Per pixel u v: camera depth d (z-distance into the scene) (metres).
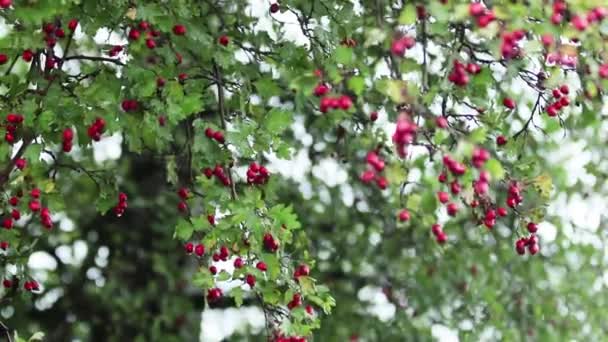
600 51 4.17
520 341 8.69
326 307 4.68
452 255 8.55
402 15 3.88
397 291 8.91
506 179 4.64
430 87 4.43
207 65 5.22
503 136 4.73
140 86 4.76
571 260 8.69
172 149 6.00
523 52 3.97
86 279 8.93
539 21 4.06
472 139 3.72
